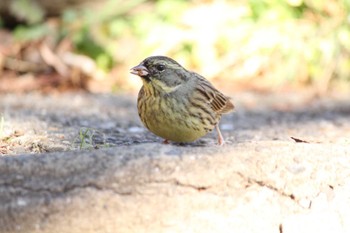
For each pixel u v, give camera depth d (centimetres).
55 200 727
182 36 1781
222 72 1788
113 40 1823
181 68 924
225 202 753
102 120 1264
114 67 1792
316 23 1836
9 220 728
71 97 1570
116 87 1722
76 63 1767
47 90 1661
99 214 728
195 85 930
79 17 1862
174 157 748
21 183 729
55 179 732
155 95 907
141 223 734
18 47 1797
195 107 916
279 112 1476
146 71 906
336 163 808
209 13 1802
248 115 1430
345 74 1816
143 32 1805
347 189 812
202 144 1010
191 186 743
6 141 944
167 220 737
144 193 734
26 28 1880
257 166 769
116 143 995
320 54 1795
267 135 1152
